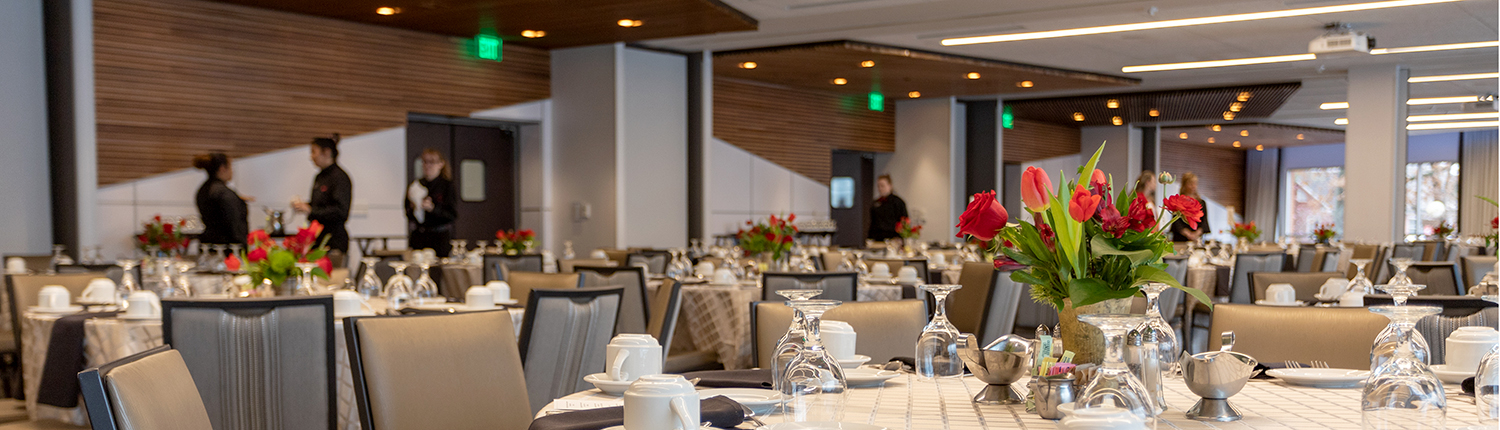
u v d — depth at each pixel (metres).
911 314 2.99
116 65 8.11
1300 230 24.17
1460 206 20.16
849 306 2.95
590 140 10.74
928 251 10.32
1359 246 9.96
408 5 8.75
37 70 8.00
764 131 13.52
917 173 15.26
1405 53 11.04
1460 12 8.93
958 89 14.14
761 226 6.48
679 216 11.27
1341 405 1.86
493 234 10.83
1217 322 2.81
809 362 1.56
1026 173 1.72
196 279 6.07
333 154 8.20
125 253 8.20
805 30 10.09
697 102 11.32
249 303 2.98
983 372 1.87
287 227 9.04
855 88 14.09
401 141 9.80
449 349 2.44
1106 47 10.95
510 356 2.54
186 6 8.47
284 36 9.02
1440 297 2.86
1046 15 9.16
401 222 9.83
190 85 8.50
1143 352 1.64
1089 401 1.28
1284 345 2.69
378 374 2.31
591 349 3.53
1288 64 11.93
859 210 15.53
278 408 3.01
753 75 12.80
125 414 1.43
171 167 8.42
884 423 1.70
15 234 7.83
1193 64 12.00
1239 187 24.61
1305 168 23.97
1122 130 18.41
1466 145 20.05
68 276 4.68
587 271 5.21
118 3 8.12
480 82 10.36
